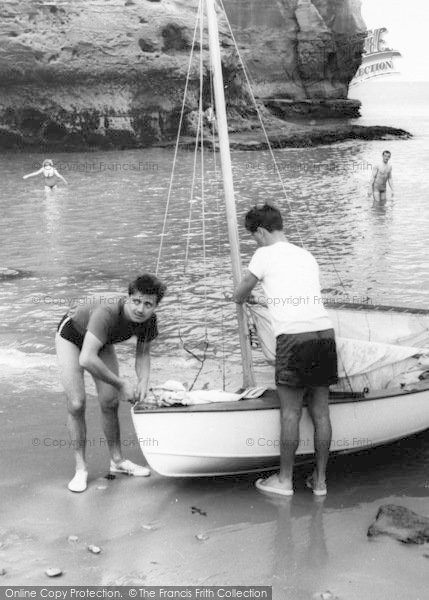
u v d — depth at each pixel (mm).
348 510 4340
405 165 25141
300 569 3711
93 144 32125
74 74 30844
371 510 4336
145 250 12070
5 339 7676
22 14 29734
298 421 4488
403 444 5332
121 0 31594
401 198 17531
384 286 9586
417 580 3594
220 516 4277
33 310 8750
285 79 51719
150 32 31922
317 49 50938
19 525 4160
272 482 4617
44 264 11180
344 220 14602
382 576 3633
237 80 36562
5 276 10367
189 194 18312
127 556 3850
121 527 4152
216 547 3930
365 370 5023
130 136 32375
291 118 49375
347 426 4781
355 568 3707
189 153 30078
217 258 11430
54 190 19156
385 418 4906
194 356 6750
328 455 4594
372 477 4793
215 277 10242
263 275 4582
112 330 4508
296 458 4766
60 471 4852
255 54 50344
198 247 12266
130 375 6621
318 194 18188
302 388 4434
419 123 52062
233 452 4594
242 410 4520
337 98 53688
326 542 3969
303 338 4359
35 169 24391
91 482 4719
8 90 30750
